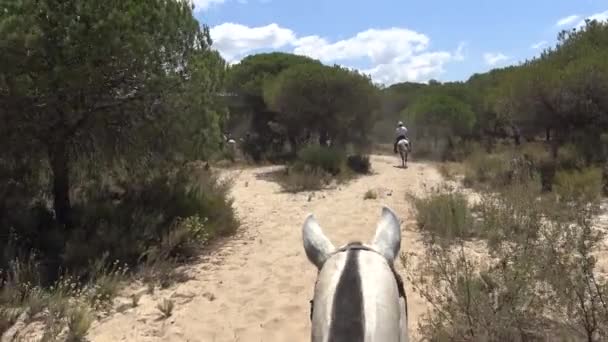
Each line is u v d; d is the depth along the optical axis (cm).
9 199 842
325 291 179
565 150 1449
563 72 1429
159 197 971
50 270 736
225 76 1091
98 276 705
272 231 990
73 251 752
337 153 1786
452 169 1803
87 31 777
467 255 715
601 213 927
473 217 923
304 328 572
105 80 828
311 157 1734
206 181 1140
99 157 926
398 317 176
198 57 980
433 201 988
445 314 520
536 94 1443
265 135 2325
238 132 2400
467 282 473
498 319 460
